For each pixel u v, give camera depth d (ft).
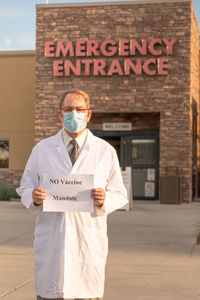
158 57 69.31
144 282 23.71
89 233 12.63
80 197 12.36
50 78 71.61
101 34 70.33
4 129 81.97
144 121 73.92
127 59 69.41
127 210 55.72
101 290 12.82
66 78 71.31
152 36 69.26
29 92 81.46
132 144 74.33
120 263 27.81
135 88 69.82
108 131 74.74
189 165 68.33
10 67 81.97
